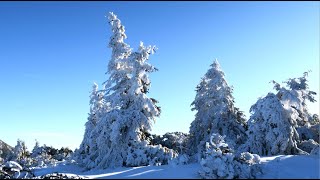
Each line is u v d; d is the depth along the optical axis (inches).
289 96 1246.3
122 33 1306.6
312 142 1302.9
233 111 1540.4
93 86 1529.3
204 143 1453.0
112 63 1279.5
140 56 1238.3
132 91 1206.3
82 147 1453.0
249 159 795.4
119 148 1177.4
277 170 753.0
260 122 1262.3
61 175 812.6
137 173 813.2
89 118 1481.3
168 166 898.1
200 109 1584.6
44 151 2468.0
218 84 1536.7
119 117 1167.0
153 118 1233.4
